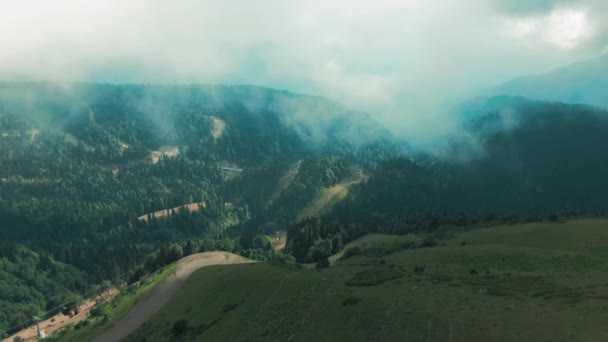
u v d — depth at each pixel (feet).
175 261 576.61
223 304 336.29
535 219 540.11
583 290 200.85
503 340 158.61
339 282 274.77
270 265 384.47
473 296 208.03
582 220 451.94
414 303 209.05
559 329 155.74
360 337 197.57
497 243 411.13
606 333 147.02
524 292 212.23
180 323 327.06
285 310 265.54
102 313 469.98
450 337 171.32
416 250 419.13
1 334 609.83
